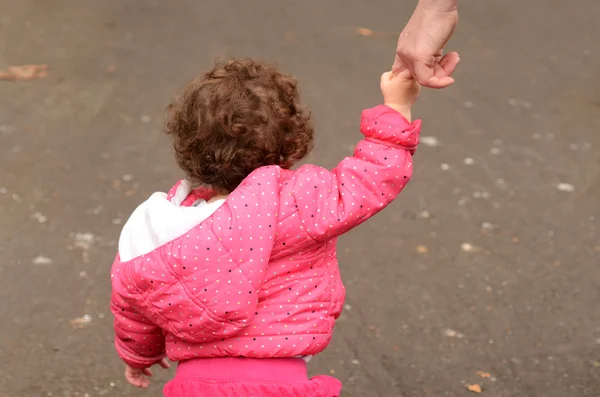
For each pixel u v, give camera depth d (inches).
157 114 255.8
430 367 146.9
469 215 202.4
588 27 362.6
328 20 354.9
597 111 272.1
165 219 88.8
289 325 89.7
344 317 160.7
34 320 156.3
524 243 189.8
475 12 375.9
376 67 305.7
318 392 91.4
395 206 205.6
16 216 193.2
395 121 89.7
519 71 307.6
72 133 239.8
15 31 319.9
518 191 215.5
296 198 88.3
